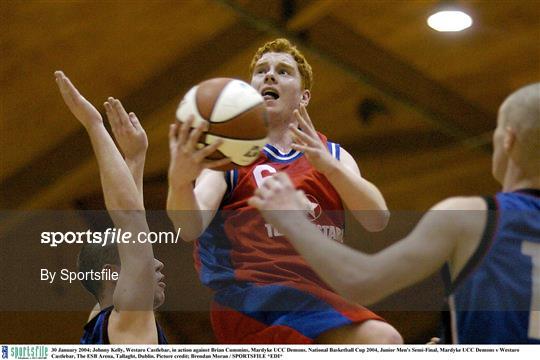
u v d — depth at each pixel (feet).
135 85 34.06
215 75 33.35
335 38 33.19
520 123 11.28
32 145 34.78
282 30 32.63
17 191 34.63
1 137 34.53
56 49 32.04
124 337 14.20
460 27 32.45
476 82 35.53
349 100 35.29
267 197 10.73
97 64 32.96
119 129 15.20
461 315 11.02
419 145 36.19
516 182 11.46
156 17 31.30
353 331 13.57
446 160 36.40
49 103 33.60
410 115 35.68
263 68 16.38
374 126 36.27
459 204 11.03
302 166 15.24
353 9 32.01
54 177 34.50
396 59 34.47
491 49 33.78
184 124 12.48
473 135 36.06
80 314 24.43
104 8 30.45
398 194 36.32
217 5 31.19
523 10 31.60
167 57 33.30
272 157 15.38
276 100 15.99
